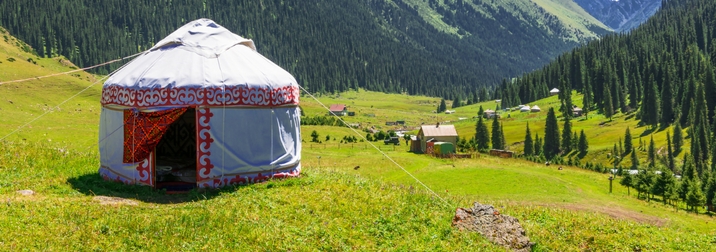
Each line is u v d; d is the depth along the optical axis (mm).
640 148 149500
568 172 70312
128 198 18250
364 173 54281
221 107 19938
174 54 20641
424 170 56969
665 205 58156
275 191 19344
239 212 16719
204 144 19719
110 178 20750
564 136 159625
